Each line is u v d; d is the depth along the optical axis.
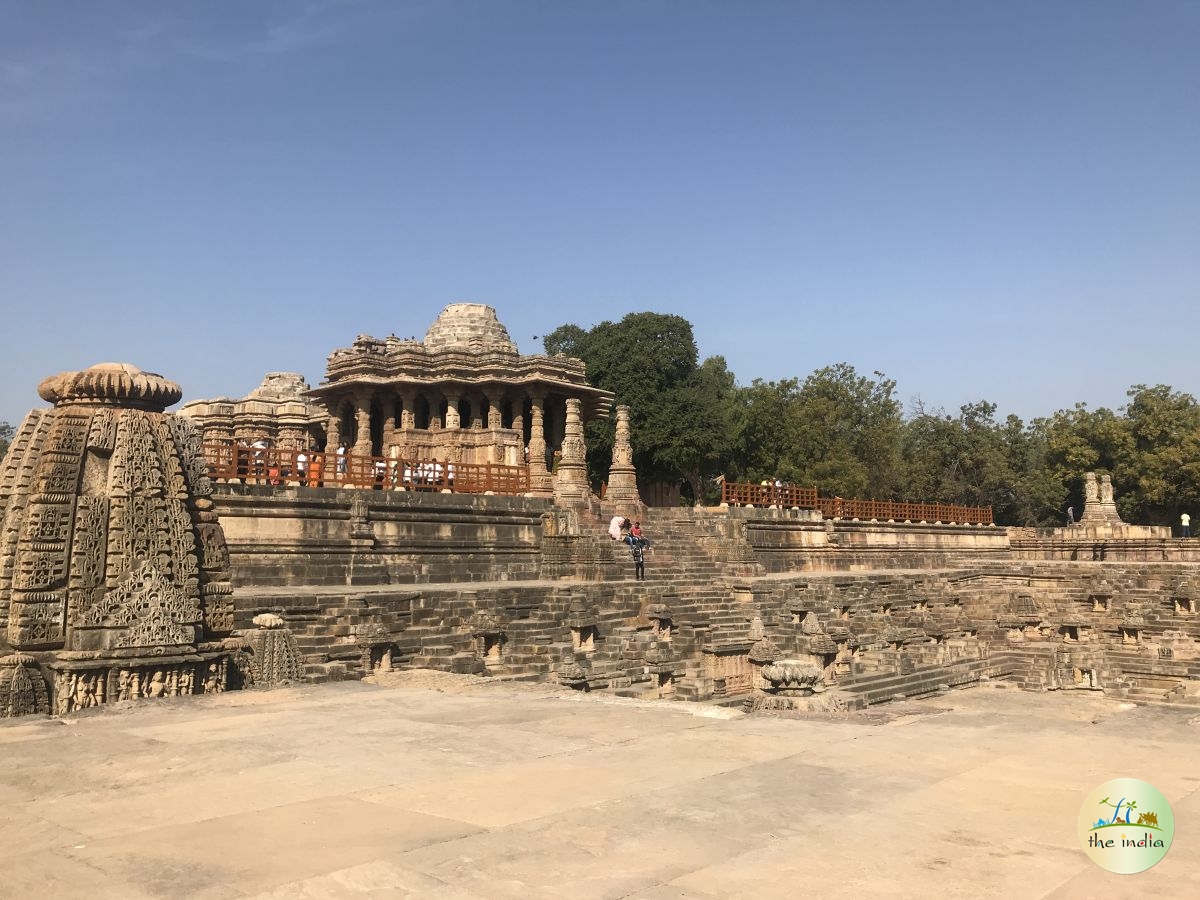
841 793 8.01
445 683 17.62
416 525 32.19
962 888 5.86
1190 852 6.48
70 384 14.26
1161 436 76.81
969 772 8.70
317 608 23.00
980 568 54.88
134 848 6.70
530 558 35.78
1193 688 27.09
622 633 30.30
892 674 32.84
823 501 55.03
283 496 28.47
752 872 6.14
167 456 14.45
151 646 13.73
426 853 6.54
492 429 54.41
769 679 13.70
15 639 13.19
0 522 14.41
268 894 5.82
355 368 54.59
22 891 5.90
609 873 6.14
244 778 8.67
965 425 87.31
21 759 9.47
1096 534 65.19
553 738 10.45
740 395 77.31
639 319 71.19
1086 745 9.82
